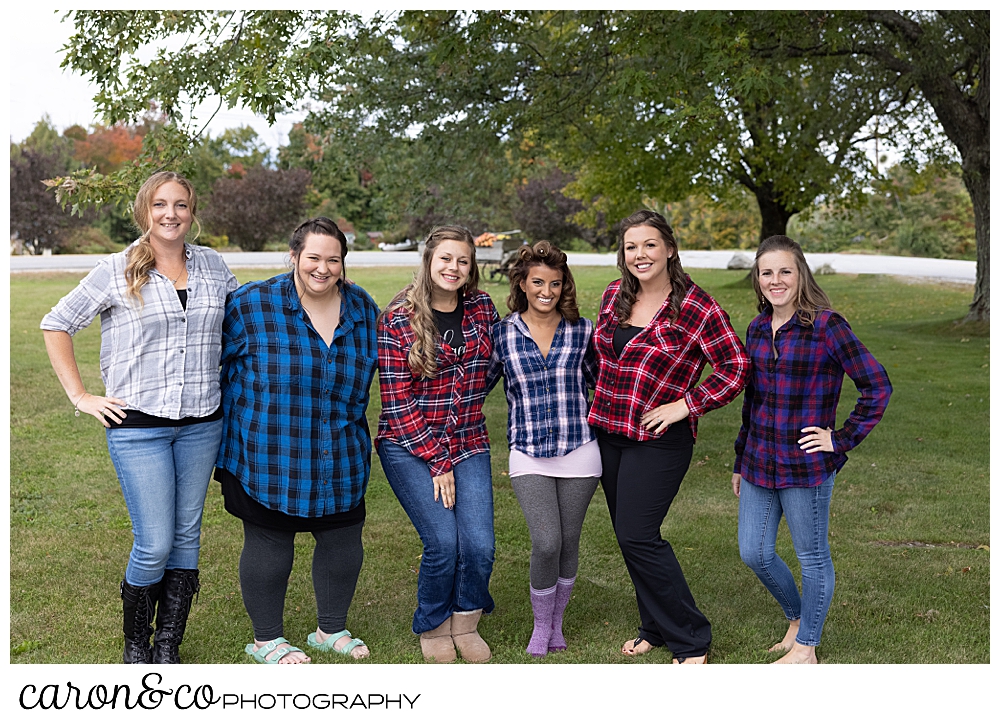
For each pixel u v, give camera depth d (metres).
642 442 3.02
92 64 5.54
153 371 2.86
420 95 8.22
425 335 2.96
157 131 5.63
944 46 9.00
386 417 3.04
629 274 3.07
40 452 5.94
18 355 9.11
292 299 2.93
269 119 5.39
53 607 3.50
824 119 9.91
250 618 3.27
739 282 17.75
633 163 11.84
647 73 6.42
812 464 2.88
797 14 7.61
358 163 8.41
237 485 2.98
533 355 3.06
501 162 9.07
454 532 3.02
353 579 3.17
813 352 2.87
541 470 3.04
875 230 29.48
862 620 3.34
